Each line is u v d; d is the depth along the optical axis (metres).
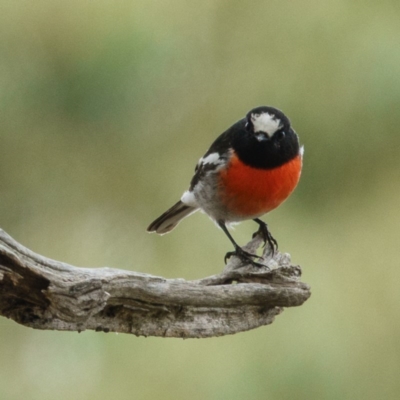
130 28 11.56
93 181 12.59
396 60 11.61
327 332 11.12
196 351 11.24
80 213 12.71
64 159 12.36
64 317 6.91
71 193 12.63
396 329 11.52
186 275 12.05
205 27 12.63
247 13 12.60
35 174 12.42
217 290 7.98
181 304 7.83
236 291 8.09
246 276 8.53
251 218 10.12
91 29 11.63
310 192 12.16
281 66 12.24
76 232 12.72
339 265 11.85
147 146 12.52
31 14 11.68
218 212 10.12
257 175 9.48
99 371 11.64
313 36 12.14
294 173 9.66
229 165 9.56
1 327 12.34
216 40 12.66
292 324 11.18
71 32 11.66
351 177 12.16
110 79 11.62
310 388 10.84
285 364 10.92
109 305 7.50
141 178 12.55
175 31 12.01
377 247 12.02
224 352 11.12
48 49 11.73
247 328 8.34
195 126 12.59
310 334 11.08
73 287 6.85
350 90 11.82
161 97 12.26
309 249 11.83
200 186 10.13
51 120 12.05
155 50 11.70
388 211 12.12
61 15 11.66
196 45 12.41
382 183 12.16
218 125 12.52
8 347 12.30
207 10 12.58
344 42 11.95
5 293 6.88
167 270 12.12
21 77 11.73
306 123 11.96
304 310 11.30
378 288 11.81
